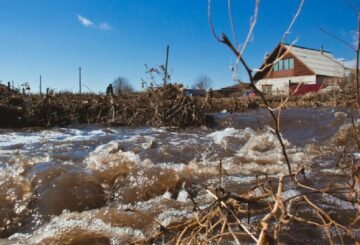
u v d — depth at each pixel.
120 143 7.40
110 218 3.34
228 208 2.06
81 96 13.59
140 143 7.51
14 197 3.76
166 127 11.05
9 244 3.01
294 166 5.44
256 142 7.37
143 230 3.16
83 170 4.45
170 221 3.29
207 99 14.25
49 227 3.24
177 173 4.52
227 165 5.48
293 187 4.20
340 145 7.36
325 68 33.53
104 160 4.85
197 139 8.51
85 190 3.93
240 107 15.73
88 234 3.07
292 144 7.69
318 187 4.17
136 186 4.17
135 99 12.57
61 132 9.73
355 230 3.00
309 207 3.50
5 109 10.45
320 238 2.86
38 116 10.96
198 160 6.02
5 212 3.53
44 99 11.24
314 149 7.05
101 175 4.39
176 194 4.18
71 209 3.68
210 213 2.20
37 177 4.12
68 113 11.71
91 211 3.49
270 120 10.41
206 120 11.55
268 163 5.74
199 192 4.18
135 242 2.49
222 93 23.70
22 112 10.76
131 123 11.55
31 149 6.82
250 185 4.36
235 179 4.66
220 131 9.62
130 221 3.29
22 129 10.21
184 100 11.48
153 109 11.64
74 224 3.24
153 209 3.63
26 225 3.42
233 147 7.27
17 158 5.51
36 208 3.63
